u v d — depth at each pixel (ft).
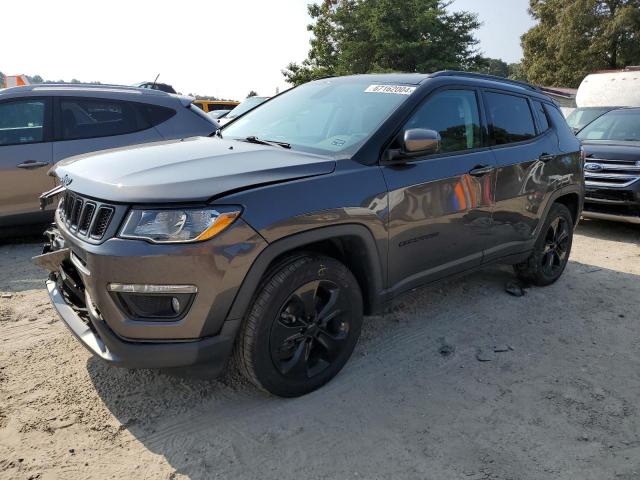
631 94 36.14
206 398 9.37
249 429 8.55
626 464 8.02
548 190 14.34
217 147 10.29
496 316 13.37
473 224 11.93
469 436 8.56
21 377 9.75
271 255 8.20
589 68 102.58
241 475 7.55
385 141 10.17
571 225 15.99
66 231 8.64
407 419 8.95
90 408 8.93
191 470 7.61
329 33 103.19
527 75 120.16
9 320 12.18
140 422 8.64
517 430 8.75
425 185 10.57
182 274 7.52
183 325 7.73
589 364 11.08
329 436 8.45
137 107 19.65
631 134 25.98
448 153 11.46
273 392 9.02
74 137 18.42
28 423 8.44
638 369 10.94
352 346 10.00
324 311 9.32
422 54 90.27
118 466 7.63
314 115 11.73
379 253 9.87
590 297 14.99
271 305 8.45
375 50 94.89
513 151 13.14
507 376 10.48
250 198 8.02
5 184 17.35
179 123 20.33
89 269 7.72
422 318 13.10
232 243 7.75
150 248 7.43
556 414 9.24
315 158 9.53
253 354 8.48
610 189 22.45
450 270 11.76
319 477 7.55
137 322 7.64
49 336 11.41
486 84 13.07
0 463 7.52
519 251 13.87
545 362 11.10
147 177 8.13
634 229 24.82
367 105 11.16
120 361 7.75
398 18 91.25
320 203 8.76
